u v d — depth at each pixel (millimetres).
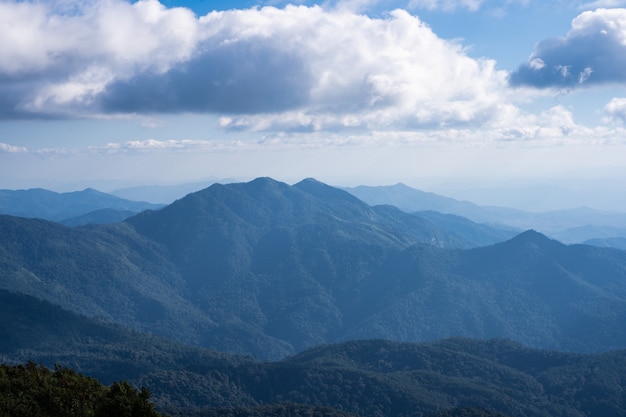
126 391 82750
